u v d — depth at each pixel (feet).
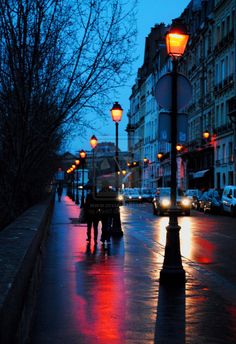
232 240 67.15
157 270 39.50
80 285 33.27
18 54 37.45
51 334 22.50
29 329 22.52
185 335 22.50
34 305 26.99
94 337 22.13
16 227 28.07
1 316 11.21
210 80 208.54
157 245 58.18
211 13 205.98
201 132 220.23
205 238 69.82
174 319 25.13
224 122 187.83
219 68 194.29
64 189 441.68
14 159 41.68
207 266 44.16
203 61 217.15
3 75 38.75
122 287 32.73
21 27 37.35
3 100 39.17
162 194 129.80
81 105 43.73
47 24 39.19
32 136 41.75
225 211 129.90
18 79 37.88
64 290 31.65
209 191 145.38
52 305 27.78
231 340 21.89
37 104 40.81
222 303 28.76
